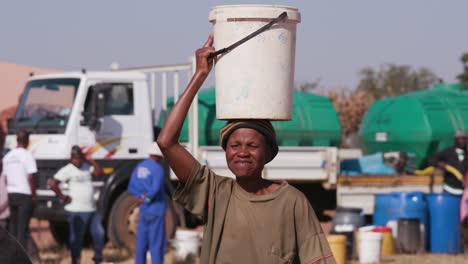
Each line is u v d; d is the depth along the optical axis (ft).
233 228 14.51
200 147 52.26
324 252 14.64
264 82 14.85
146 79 52.16
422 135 58.80
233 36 14.84
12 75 94.43
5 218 39.65
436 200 52.31
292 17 15.01
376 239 47.37
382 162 57.11
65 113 50.80
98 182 50.47
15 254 12.35
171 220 51.44
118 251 50.06
